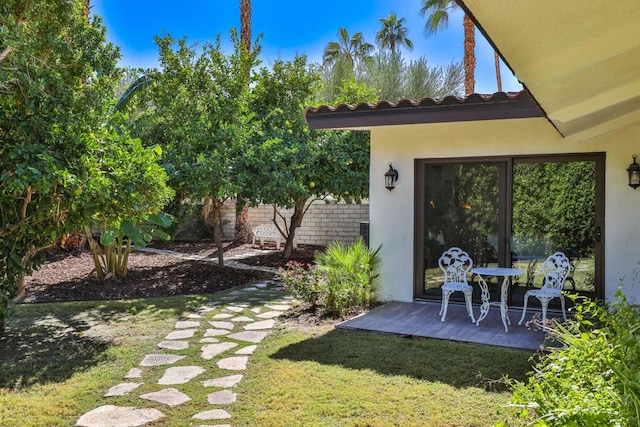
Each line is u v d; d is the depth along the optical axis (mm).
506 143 7156
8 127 5082
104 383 4434
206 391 4223
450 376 4453
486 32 2270
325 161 11695
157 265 11555
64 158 5211
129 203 5578
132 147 6008
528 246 7172
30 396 4141
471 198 7492
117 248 10047
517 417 2863
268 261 12602
